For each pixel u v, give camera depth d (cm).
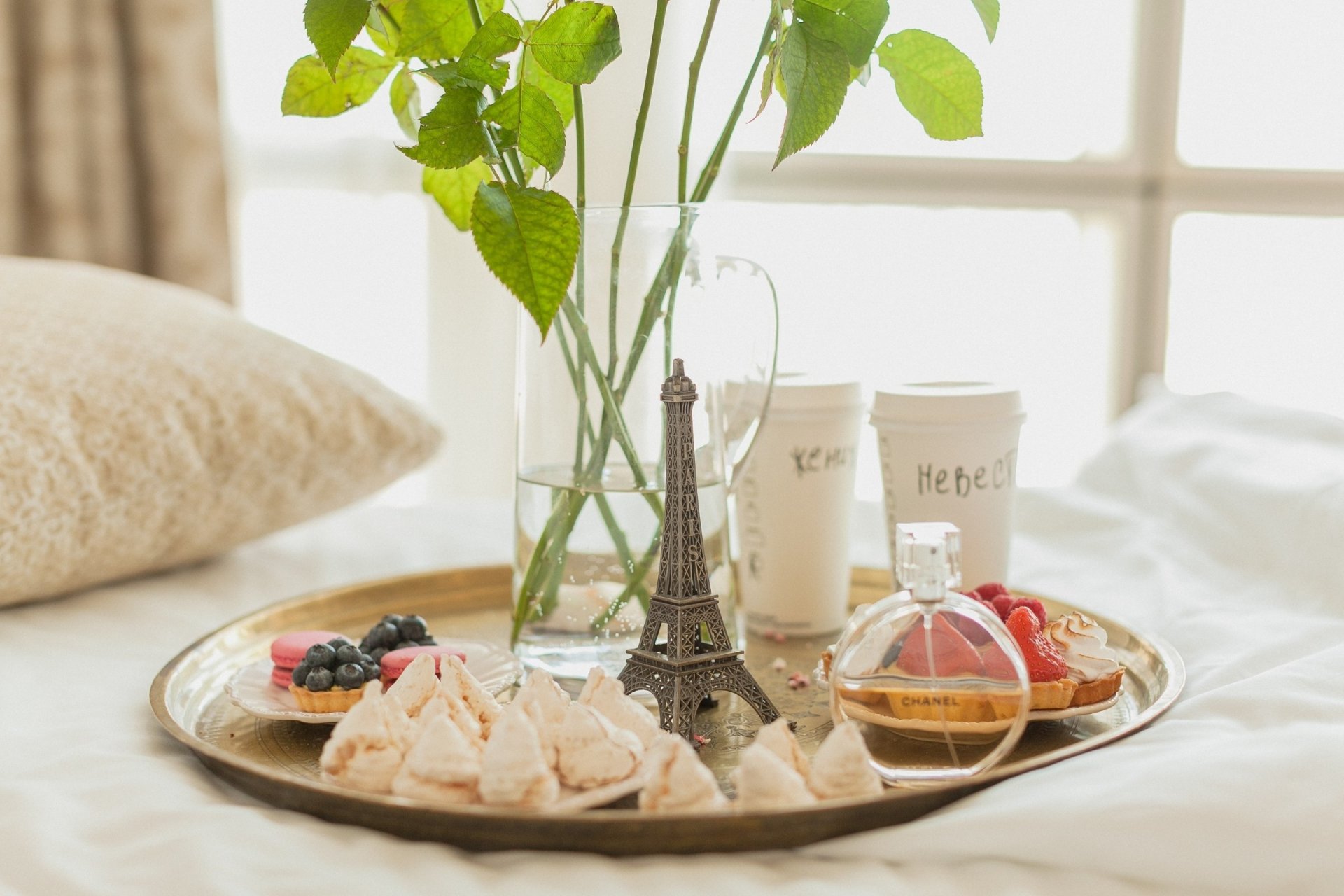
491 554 117
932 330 225
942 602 60
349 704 70
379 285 213
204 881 48
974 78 74
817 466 91
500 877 50
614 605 72
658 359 71
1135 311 221
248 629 88
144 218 184
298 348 115
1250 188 216
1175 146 217
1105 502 125
